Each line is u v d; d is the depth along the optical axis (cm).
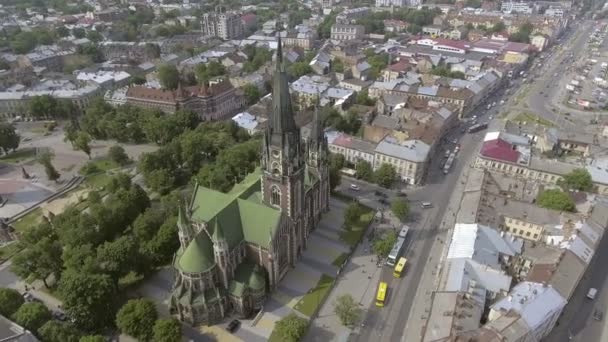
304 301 12562
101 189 18988
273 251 12088
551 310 10669
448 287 11656
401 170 19288
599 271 13862
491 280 12006
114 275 12325
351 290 13088
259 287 11925
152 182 17850
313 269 13850
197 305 11331
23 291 12938
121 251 12375
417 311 12338
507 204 15438
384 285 12862
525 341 10256
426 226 16225
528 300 10694
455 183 19350
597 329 11781
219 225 11050
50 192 19038
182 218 11650
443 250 14812
